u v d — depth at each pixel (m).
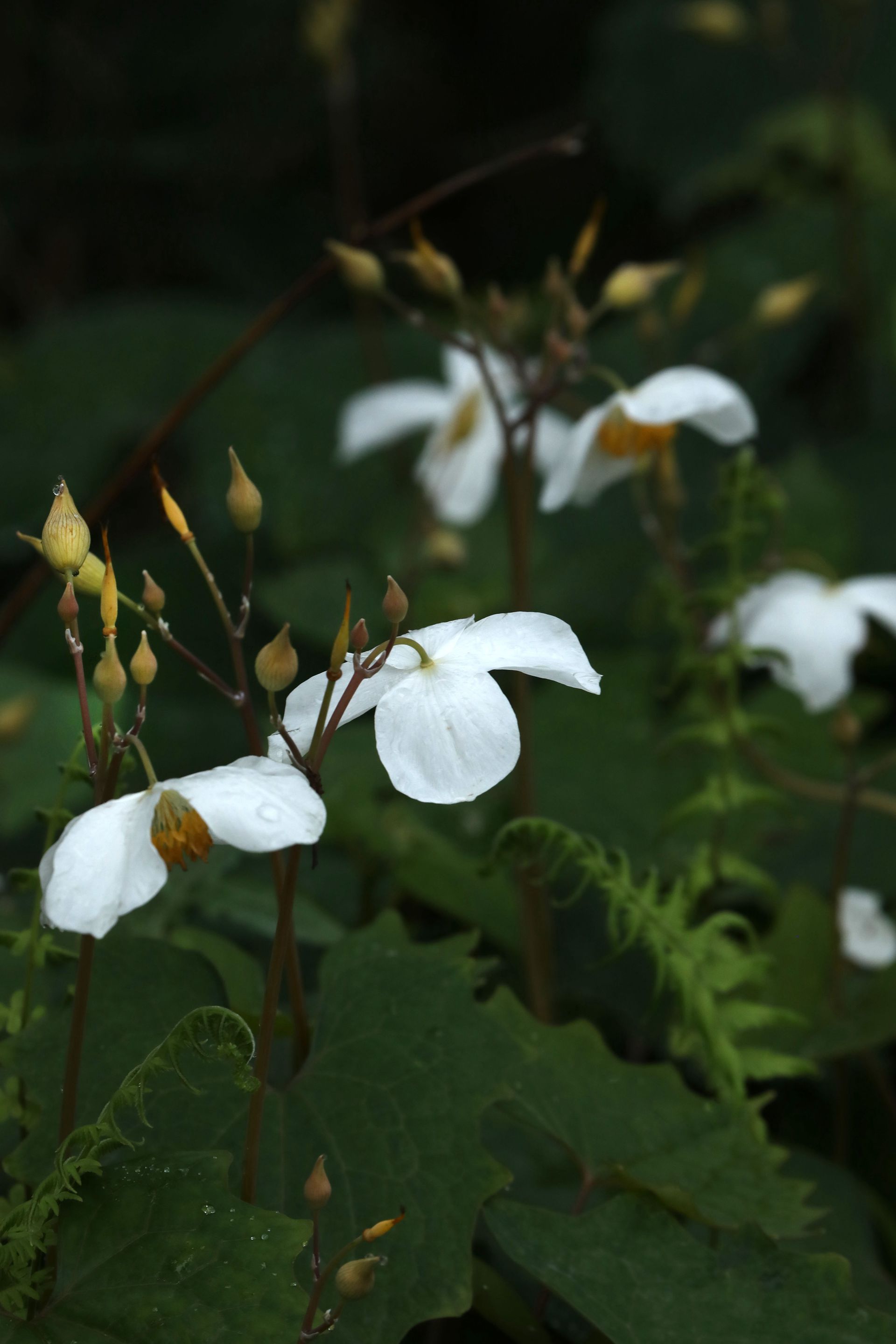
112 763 0.46
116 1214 0.46
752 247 1.48
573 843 0.52
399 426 0.89
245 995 0.53
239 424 1.41
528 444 0.60
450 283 0.59
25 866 0.81
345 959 0.52
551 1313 0.53
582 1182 0.53
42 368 1.51
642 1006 0.61
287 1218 0.46
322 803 0.45
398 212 0.63
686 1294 0.48
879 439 1.20
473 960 0.52
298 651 0.99
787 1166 0.57
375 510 1.24
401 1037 0.50
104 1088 0.49
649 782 0.70
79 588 0.47
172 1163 0.47
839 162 1.47
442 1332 0.53
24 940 0.50
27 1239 0.46
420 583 0.92
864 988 0.60
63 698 0.82
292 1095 0.49
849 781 0.60
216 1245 0.46
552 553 1.01
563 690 0.75
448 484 0.87
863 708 0.79
